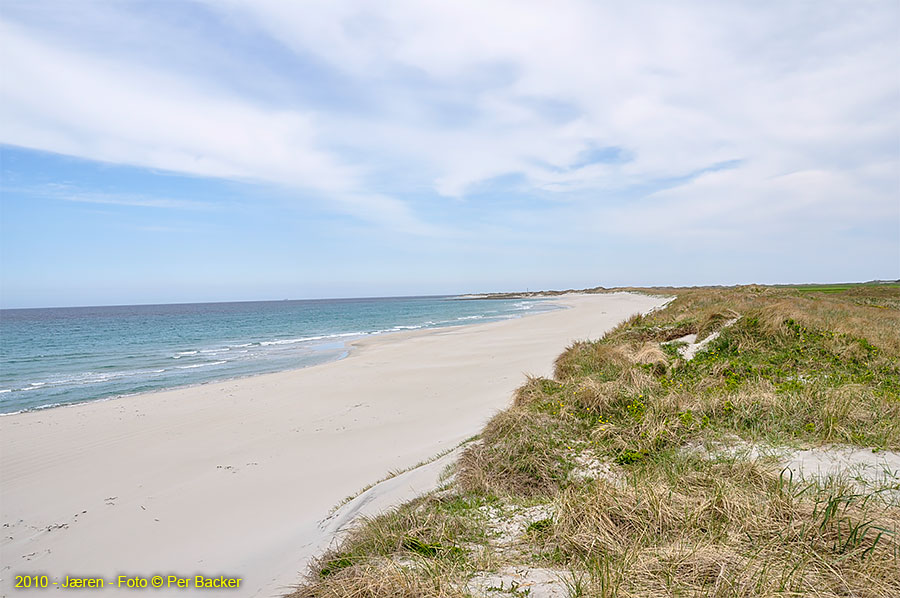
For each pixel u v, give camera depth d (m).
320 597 3.22
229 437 9.30
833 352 8.55
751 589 2.53
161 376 17.30
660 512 3.40
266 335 34.97
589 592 2.67
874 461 4.20
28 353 25.14
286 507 6.12
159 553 5.18
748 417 5.45
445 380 13.71
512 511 4.23
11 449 8.84
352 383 14.09
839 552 2.80
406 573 3.10
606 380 8.32
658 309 25.09
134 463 8.02
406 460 7.35
